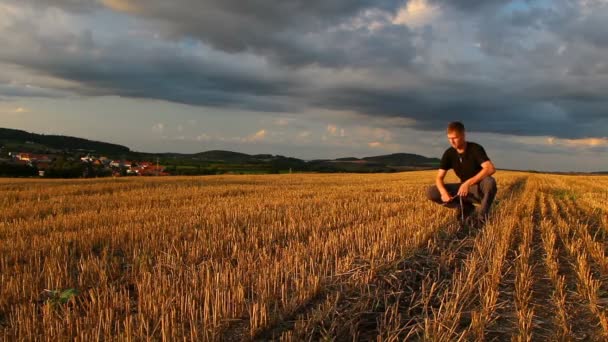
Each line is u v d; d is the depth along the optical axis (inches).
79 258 263.9
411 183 1150.3
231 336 150.0
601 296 190.2
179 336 144.2
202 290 177.6
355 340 145.5
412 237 293.1
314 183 1163.3
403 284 204.7
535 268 237.1
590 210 499.5
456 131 339.6
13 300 186.2
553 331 155.9
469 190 362.0
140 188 872.3
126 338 136.7
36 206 526.9
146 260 242.4
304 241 300.0
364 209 462.9
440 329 145.5
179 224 365.7
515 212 431.2
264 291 175.8
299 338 143.9
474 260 228.4
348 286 193.5
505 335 153.2
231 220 394.6
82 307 174.9
